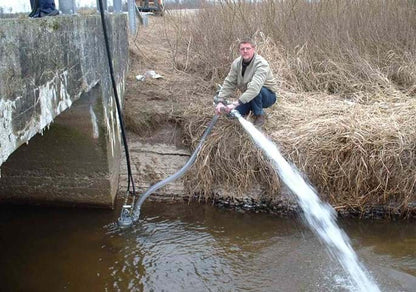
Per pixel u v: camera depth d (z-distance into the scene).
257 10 7.95
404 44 7.80
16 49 2.77
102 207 5.35
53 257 4.40
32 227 4.96
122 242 4.68
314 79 7.12
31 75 3.01
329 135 5.50
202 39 7.89
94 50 4.59
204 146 5.65
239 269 4.27
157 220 5.15
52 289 3.92
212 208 5.46
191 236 4.85
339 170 5.31
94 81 4.60
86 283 4.02
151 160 5.91
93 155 5.09
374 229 5.08
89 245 4.62
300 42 7.50
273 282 4.07
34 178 5.25
